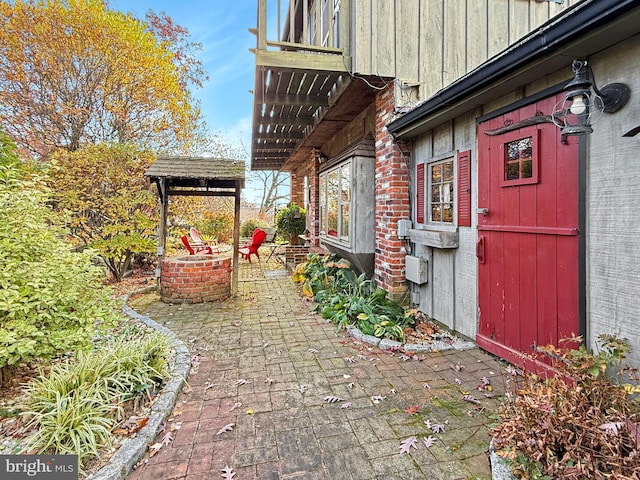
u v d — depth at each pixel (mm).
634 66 2029
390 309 4125
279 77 4449
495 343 3152
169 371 2861
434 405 2461
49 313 2508
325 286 5574
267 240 13797
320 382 2824
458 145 3645
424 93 4238
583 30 1982
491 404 2463
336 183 5723
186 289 5285
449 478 1784
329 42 4168
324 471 1848
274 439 2115
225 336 3898
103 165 6152
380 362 3191
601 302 2248
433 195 4152
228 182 6129
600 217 2242
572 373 1914
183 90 11031
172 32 10914
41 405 2111
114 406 2143
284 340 3771
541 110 2615
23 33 8305
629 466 1434
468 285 3541
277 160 10516
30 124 8852
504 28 4551
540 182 2650
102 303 2891
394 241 4469
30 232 2596
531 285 2764
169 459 1943
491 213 3178
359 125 5652
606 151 2197
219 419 2322
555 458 1573
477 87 2922
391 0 4117
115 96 9477
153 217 6852
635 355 2049
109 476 1718
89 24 8586
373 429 2203
